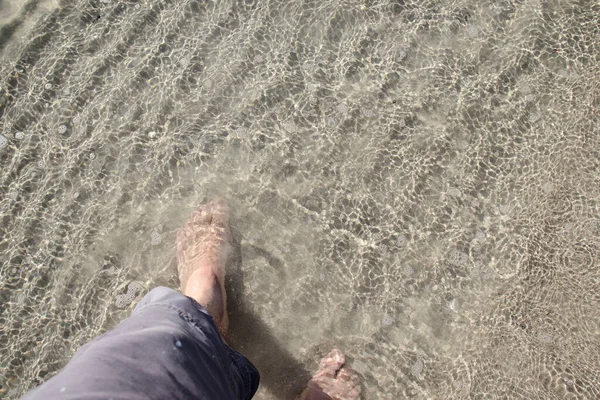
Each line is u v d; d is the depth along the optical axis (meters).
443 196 1.12
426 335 1.05
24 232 1.10
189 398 0.66
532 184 1.12
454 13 1.21
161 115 1.16
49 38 1.19
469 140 1.15
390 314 1.06
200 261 1.06
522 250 1.08
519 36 1.20
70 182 1.12
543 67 1.18
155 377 0.65
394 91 1.17
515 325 1.04
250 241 1.10
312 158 1.14
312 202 1.12
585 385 1.00
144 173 1.13
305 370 1.05
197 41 1.19
